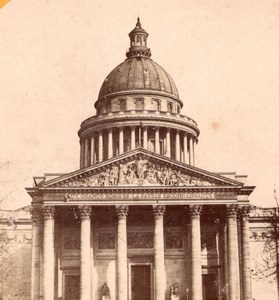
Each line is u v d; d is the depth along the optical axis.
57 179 122.06
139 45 182.25
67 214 130.00
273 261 117.88
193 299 119.81
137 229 132.88
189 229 130.12
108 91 175.50
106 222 132.75
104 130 165.62
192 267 120.94
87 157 168.00
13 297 133.12
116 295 120.44
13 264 135.12
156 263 120.69
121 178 123.69
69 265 129.62
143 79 174.62
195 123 169.38
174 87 178.25
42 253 124.81
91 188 122.31
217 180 123.31
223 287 128.88
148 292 130.38
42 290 120.06
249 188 127.06
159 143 165.00
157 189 122.69
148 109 170.62
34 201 127.31
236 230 122.19
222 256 130.25
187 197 122.88
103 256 131.25
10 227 136.88
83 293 119.69
